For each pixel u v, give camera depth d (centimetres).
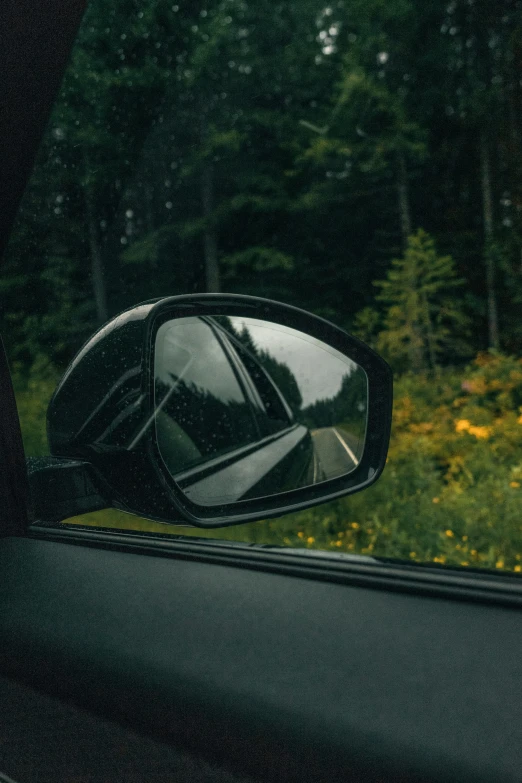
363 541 457
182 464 127
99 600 65
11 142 71
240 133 1652
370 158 1588
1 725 66
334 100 1623
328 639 53
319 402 195
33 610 68
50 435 86
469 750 44
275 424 203
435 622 51
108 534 73
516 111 1655
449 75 1731
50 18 65
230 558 64
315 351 186
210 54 1466
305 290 1725
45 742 63
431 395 860
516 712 45
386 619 53
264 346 195
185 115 1570
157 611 62
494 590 51
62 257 761
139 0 1177
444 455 606
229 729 53
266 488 143
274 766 50
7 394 80
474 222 1697
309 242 1722
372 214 1727
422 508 473
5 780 65
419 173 1747
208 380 156
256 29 1716
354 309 1686
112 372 86
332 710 49
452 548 415
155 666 58
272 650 54
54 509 82
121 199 1128
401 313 1177
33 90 69
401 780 45
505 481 483
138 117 1143
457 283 1238
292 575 60
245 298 112
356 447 132
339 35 1739
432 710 47
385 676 49
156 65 1204
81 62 971
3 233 80
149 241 1497
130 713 58
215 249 1653
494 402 796
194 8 1423
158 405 121
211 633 58
